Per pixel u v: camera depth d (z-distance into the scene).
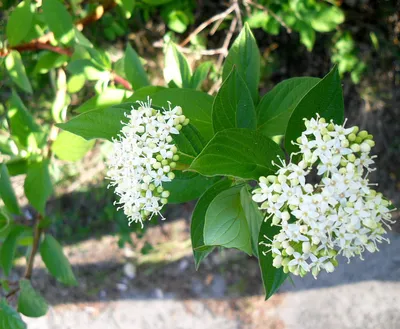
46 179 0.32
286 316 0.68
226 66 0.24
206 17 0.58
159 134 0.20
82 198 0.69
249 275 0.70
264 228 0.19
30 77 0.53
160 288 0.72
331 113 0.19
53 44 0.35
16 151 0.32
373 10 0.56
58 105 0.33
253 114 0.21
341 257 0.69
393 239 0.67
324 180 0.18
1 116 0.54
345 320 0.67
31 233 0.35
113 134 0.21
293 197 0.18
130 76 0.29
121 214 0.68
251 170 0.19
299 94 0.23
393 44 0.57
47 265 0.33
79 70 0.31
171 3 0.51
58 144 0.30
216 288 0.71
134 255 0.73
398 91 0.59
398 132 0.61
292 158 0.20
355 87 0.59
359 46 0.57
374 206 0.18
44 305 0.32
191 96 0.23
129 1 0.37
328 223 0.18
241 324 0.69
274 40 0.59
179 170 0.21
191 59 0.57
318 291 0.68
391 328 0.65
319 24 0.46
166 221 0.71
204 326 0.70
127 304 0.72
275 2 0.48
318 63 0.59
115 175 0.21
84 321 0.72
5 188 0.31
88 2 0.41
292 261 0.18
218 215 0.20
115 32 0.53
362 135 0.18
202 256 0.22
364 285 0.67
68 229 0.70
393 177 0.64
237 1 0.47
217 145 0.18
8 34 0.32
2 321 0.31
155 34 0.59
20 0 0.45
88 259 0.73
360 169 0.18
